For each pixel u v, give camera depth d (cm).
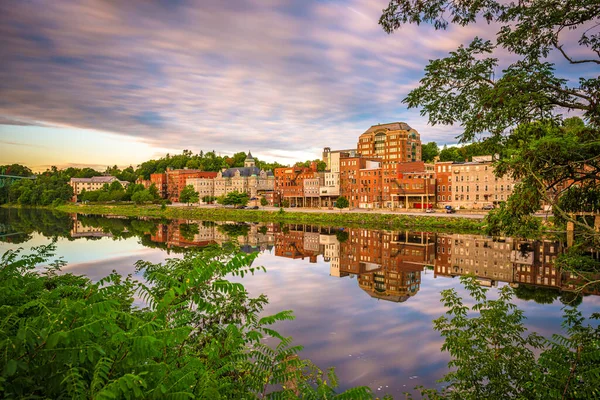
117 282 1099
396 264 4488
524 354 1027
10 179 17812
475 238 6556
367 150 15912
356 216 9969
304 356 1791
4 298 711
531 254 4934
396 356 1802
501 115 1080
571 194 1330
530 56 1131
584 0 980
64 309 516
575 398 862
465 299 2809
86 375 518
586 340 941
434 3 1065
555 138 1014
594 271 1304
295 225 9875
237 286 610
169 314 702
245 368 757
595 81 1034
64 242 6069
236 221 11300
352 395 666
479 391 1004
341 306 2614
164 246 5716
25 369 429
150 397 490
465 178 10444
